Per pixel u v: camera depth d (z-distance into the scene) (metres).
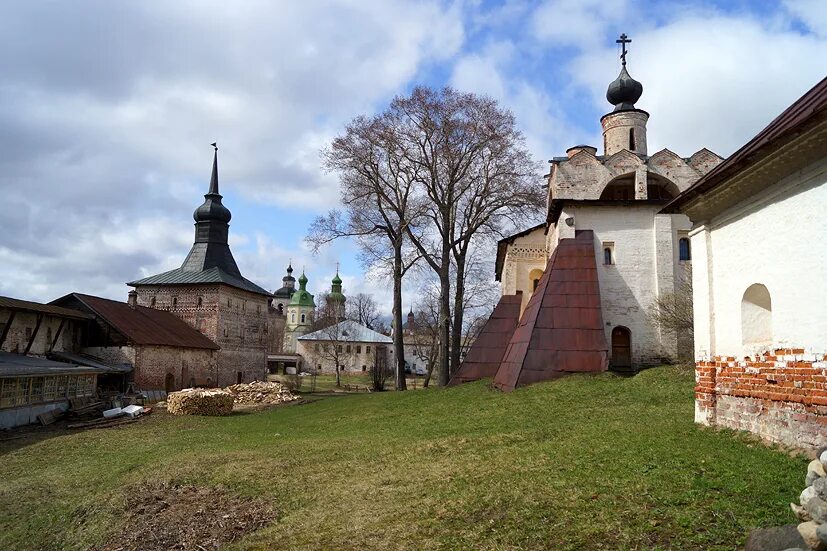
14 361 28.98
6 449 20.88
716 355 11.29
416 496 9.16
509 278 31.47
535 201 35.91
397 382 38.44
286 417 25.89
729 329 10.86
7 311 32.38
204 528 9.45
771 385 9.52
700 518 6.63
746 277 10.32
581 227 25.27
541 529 7.06
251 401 37.69
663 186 28.39
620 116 30.33
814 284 8.61
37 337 35.19
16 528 11.16
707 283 11.54
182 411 30.02
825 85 9.20
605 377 21.16
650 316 24.44
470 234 37.31
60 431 25.45
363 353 94.25
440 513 8.20
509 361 24.05
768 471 8.00
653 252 24.91
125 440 21.55
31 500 12.90
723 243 11.16
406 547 7.25
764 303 10.51
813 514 5.31
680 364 21.98
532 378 22.11
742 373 10.38
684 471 8.38
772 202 9.62
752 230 10.20
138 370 39.81
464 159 36.25
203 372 51.59
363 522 8.37
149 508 10.85
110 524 10.45
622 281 24.80
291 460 13.17
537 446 11.60
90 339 39.97
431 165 36.41
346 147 36.97
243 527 9.20
